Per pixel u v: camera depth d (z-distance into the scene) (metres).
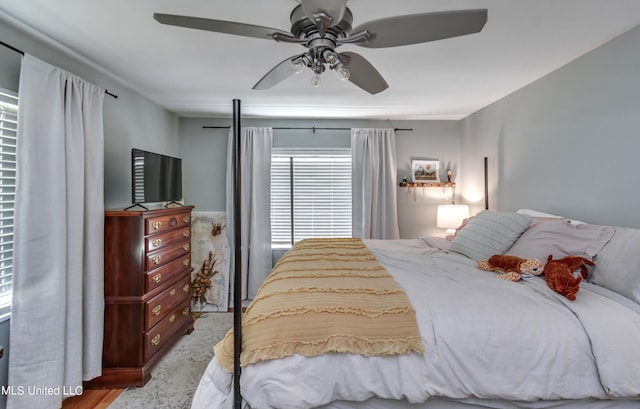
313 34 1.21
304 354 1.15
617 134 1.74
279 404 1.10
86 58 2.02
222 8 1.47
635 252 1.34
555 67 2.17
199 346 2.58
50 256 1.66
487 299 1.32
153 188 2.52
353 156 3.64
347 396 1.15
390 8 1.47
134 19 1.56
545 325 1.17
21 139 1.58
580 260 1.48
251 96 2.83
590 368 1.13
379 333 1.18
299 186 3.77
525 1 1.42
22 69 1.58
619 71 1.73
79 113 1.85
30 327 1.60
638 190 1.64
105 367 2.01
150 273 2.13
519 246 1.87
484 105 3.12
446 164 3.76
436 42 1.81
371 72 1.54
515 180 2.68
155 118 3.07
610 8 1.47
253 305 1.36
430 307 1.26
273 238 3.78
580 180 2.00
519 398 1.13
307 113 3.46
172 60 2.05
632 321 1.17
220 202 3.67
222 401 1.19
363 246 2.51
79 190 1.83
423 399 1.13
